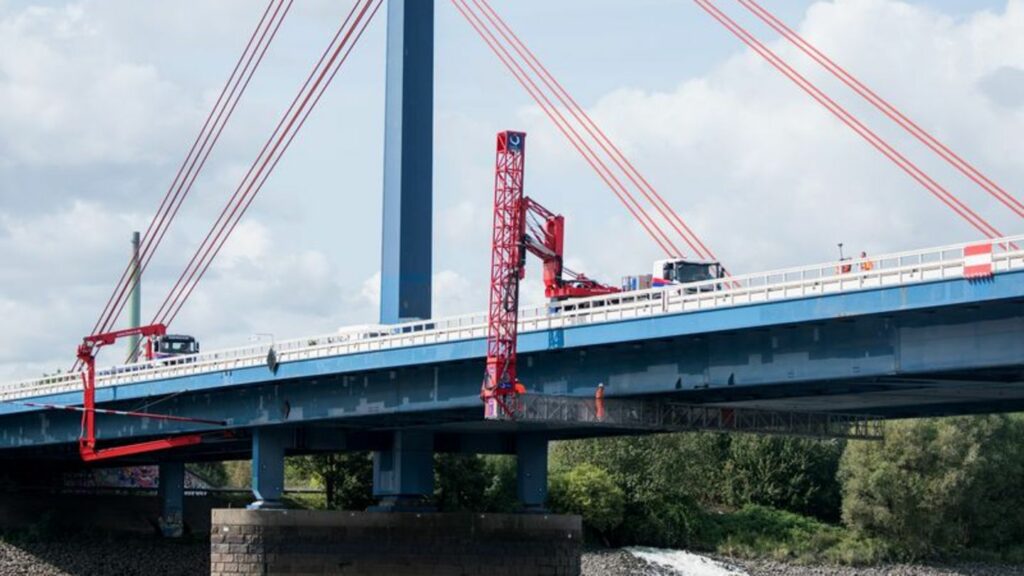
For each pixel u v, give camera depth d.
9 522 155.50
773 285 82.06
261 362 116.12
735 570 162.38
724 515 181.75
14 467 164.50
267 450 119.75
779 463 190.25
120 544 149.88
